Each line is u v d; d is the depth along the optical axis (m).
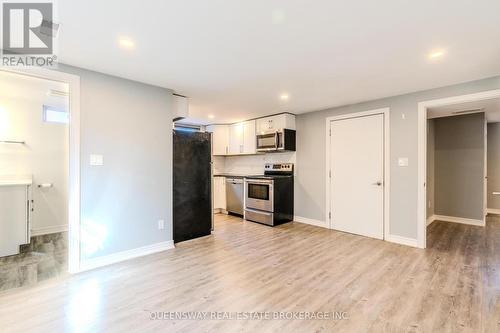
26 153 3.93
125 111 2.93
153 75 2.83
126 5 1.57
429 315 1.87
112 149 2.83
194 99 3.84
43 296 2.14
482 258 2.98
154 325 1.76
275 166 5.35
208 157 4.07
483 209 4.62
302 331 1.70
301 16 1.70
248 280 2.45
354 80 2.97
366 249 3.32
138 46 2.14
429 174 4.80
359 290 2.25
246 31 1.90
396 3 1.56
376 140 3.81
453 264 2.81
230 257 3.06
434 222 4.88
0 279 2.46
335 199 4.33
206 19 1.74
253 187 5.01
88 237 2.68
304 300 2.09
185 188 3.75
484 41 2.04
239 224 4.76
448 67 2.57
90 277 2.50
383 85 3.15
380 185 3.77
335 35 1.96
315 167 4.63
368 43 2.08
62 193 4.25
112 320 1.81
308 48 2.17
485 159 4.65
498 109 3.78
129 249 2.99
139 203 3.07
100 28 1.85
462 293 2.18
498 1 1.53
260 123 5.25
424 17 1.71
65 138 4.28
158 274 2.57
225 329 1.72
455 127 4.93
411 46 2.13
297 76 2.84
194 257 3.05
